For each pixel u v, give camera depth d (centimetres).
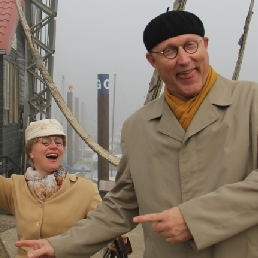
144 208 145
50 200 211
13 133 953
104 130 698
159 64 139
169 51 135
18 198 213
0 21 799
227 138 129
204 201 121
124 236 211
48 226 208
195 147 133
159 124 143
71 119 300
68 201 213
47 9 924
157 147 141
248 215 118
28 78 972
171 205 135
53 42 936
